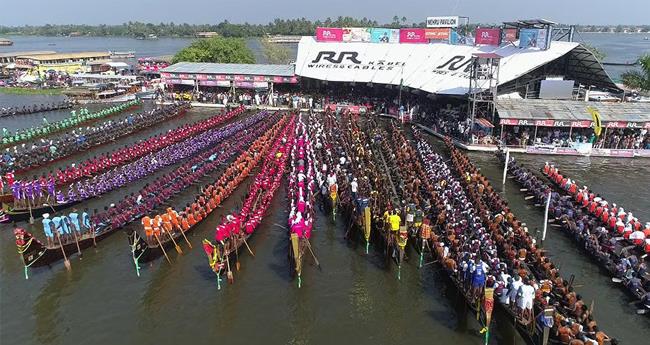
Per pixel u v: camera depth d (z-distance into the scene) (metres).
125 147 50.88
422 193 36.22
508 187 42.38
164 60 113.75
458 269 25.95
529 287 21.97
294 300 26.41
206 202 35.69
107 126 58.88
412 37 78.44
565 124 51.19
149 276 28.61
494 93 53.09
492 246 27.42
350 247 32.09
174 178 40.16
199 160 45.31
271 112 70.88
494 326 24.28
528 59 57.44
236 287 27.53
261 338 23.44
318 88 79.94
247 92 81.38
